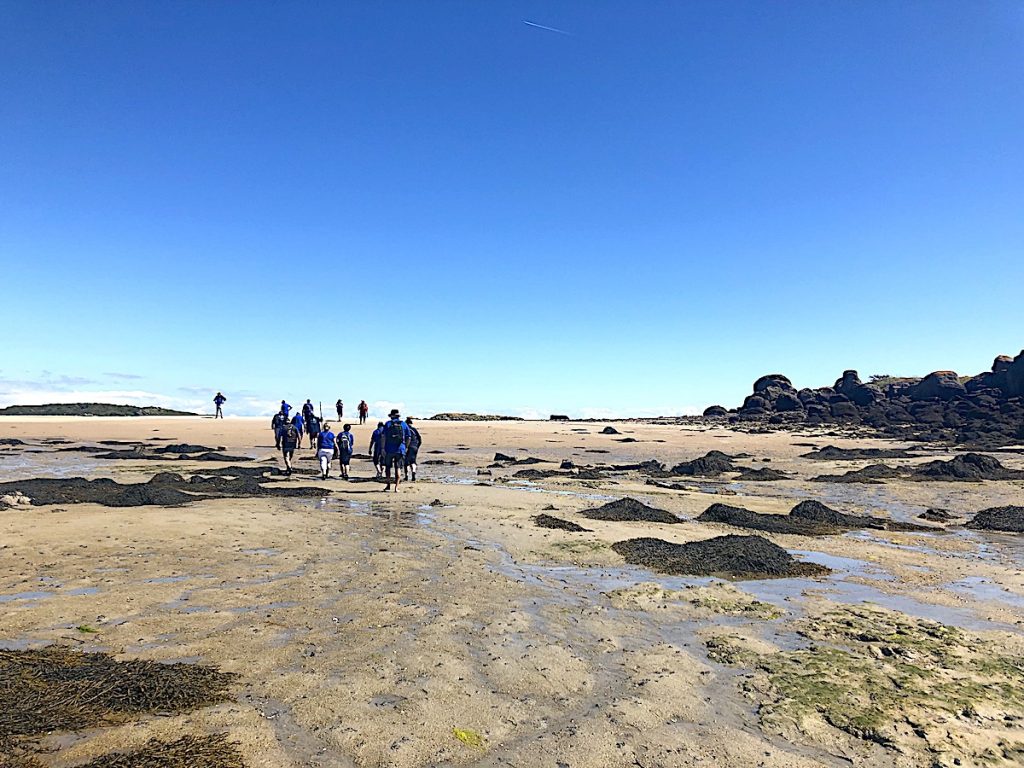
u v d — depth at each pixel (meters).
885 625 7.27
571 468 27.56
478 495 17.77
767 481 23.59
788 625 7.29
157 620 6.89
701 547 10.70
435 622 7.06
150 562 9.35
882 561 10.85
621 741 4.67
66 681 5.23
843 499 19.08
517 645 6.46
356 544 11.02
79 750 4.29
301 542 11.05
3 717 4.64
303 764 4.25
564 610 7.68
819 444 43.22
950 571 10.20
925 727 4.93
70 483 17.02
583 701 5.29
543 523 13.17
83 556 9.58
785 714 5.10
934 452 36.47
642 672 5.87
